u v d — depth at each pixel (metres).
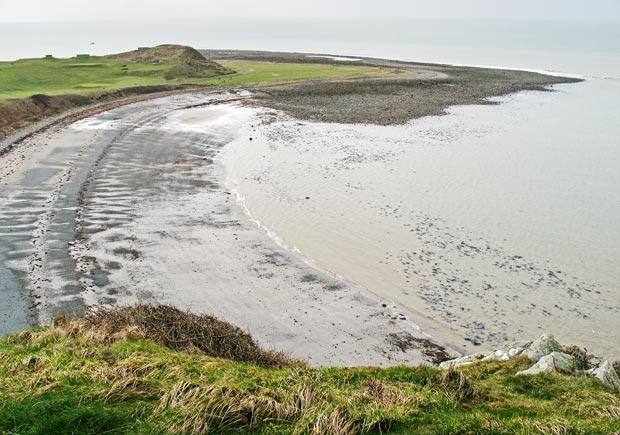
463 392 11.02
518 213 27.97
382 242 24.34
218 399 9.70
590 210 28.56
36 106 45.94
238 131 44.41
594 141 42.94
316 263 22.28
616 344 17.34
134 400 9.82
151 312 14.83
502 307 19.31
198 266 21.31
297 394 10.20
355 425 9.35
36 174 31.09
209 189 30.58
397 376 11.56
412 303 19.42
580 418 10.20
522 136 44.25
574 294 20.33
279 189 30.95
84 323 14.03
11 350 12.31
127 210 26.61
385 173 33.94
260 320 17.72
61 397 9.73
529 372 12.38
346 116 50.59
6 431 8.72
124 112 49.16
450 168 35.25
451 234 25.31
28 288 18.69
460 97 62.41
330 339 16.88
